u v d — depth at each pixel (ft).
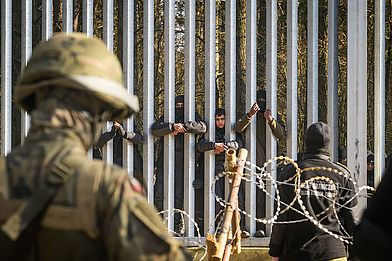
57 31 78.13
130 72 57.72
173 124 56.70
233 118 56.65
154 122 57.77
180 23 95.30
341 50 87.40
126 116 18.61
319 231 43.37
